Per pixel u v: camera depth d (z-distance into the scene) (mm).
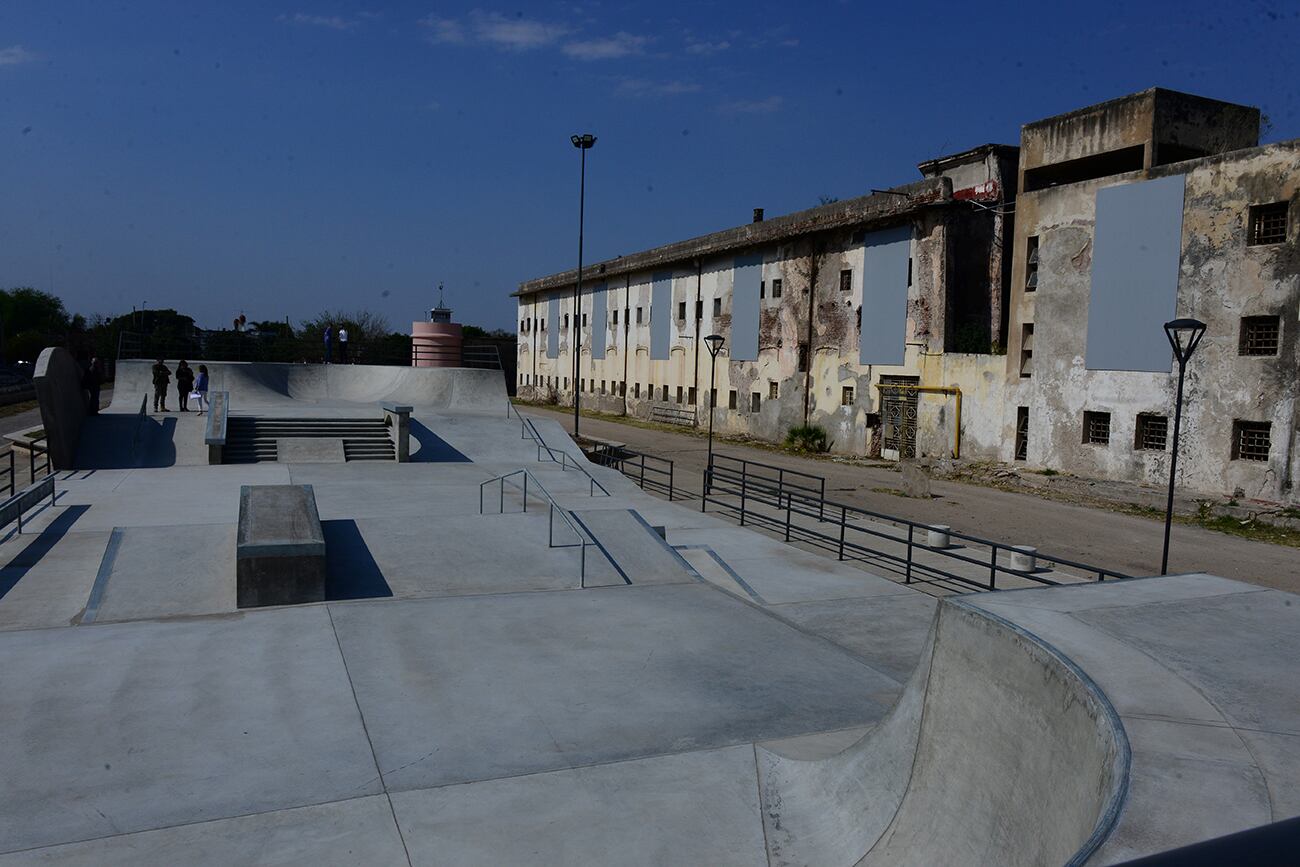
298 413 24344
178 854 4898
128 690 7074
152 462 20016
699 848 5203
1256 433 18828
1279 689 4387
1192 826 3092
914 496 21094
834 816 5395
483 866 4926
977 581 12352
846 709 7277
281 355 37531
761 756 6328
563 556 11750
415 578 10719
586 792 5773
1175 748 3707
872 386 29219
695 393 39844
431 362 36281
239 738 6328
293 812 5383
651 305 43719
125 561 10578
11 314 86875
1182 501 19203
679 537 14602
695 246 39750
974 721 4816
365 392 31859
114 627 8562
